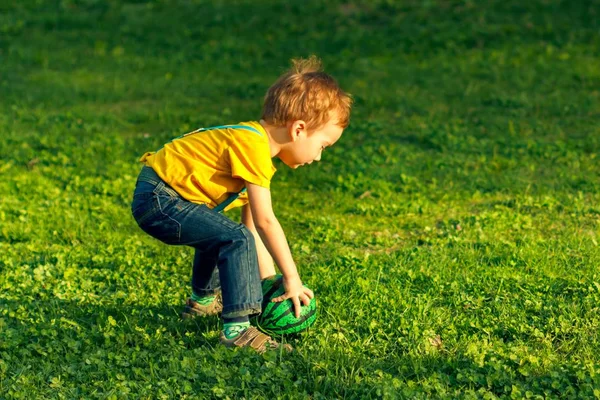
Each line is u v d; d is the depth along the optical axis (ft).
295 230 28.53
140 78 55.11
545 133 41.34
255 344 17.83
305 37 62.39
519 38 58.80
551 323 19.30
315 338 18.65
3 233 27.43
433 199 32.30
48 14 69.21
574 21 60.75
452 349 18.20
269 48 60.85
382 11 65.62
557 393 16.31
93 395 16.12
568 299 20.89
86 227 28.53
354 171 35.99
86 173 35.76
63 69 57.21
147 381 16.61
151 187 17.46
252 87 52.01
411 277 22.41
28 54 60.08
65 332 18.86
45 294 21.59
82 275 23.36
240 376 16.63
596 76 50.57
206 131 17.71
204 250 17.97
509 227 27.84
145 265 24.14
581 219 28.63
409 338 18.62
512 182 33.86
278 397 15.92
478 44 58.59
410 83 51.60
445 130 41.98
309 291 18.38
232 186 17.54
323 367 17.10
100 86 53.01
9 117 45.24
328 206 31.71
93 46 62.59
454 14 63.46
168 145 17.87
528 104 45.93
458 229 27.76
